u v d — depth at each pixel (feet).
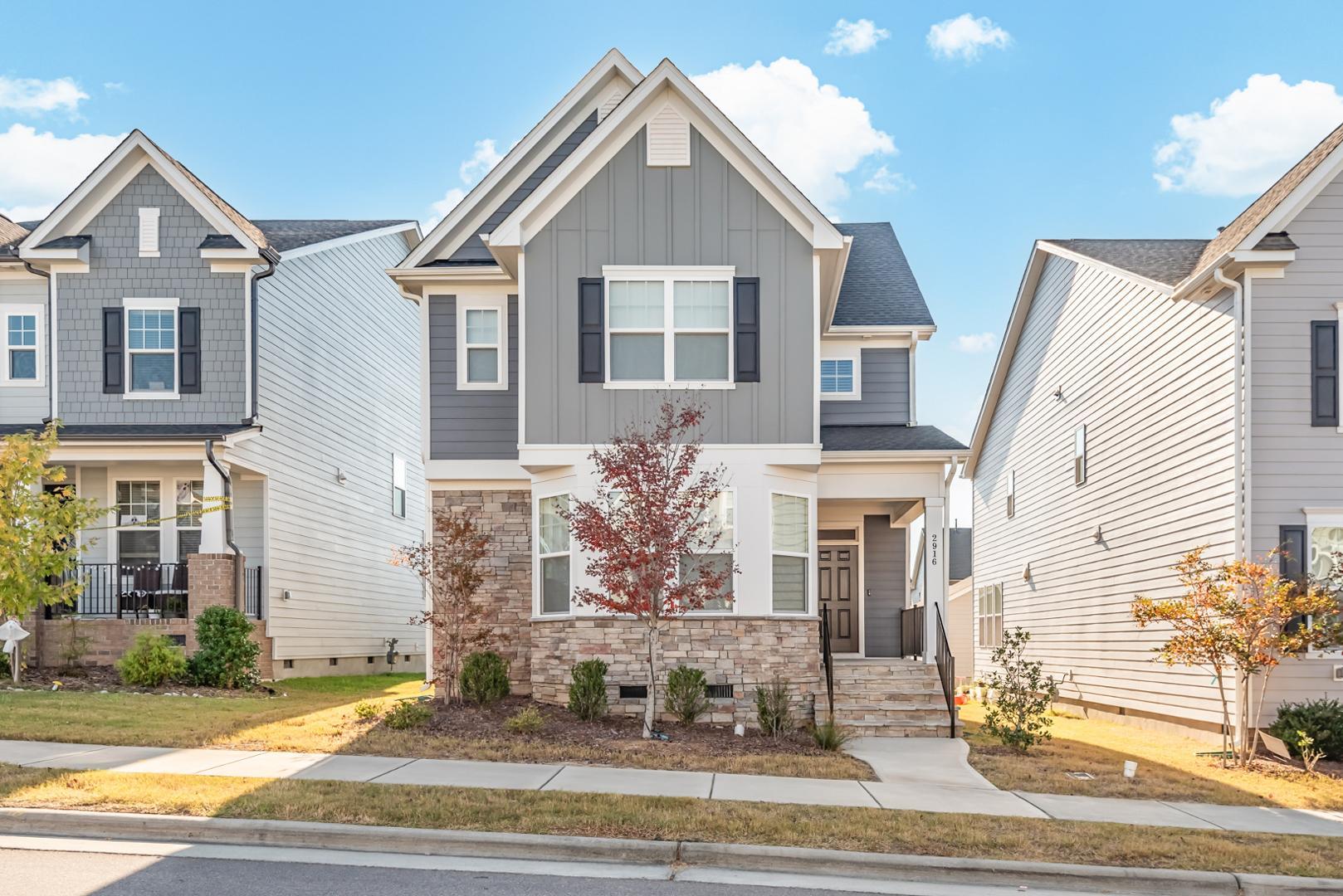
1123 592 68.18
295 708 53.36
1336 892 28.58
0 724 43.04
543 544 56.13
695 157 55.98
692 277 55.42
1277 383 53.52
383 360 95.66
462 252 63.52
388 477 96.43
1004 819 33.60
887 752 47.01
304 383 77.30
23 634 55.93
